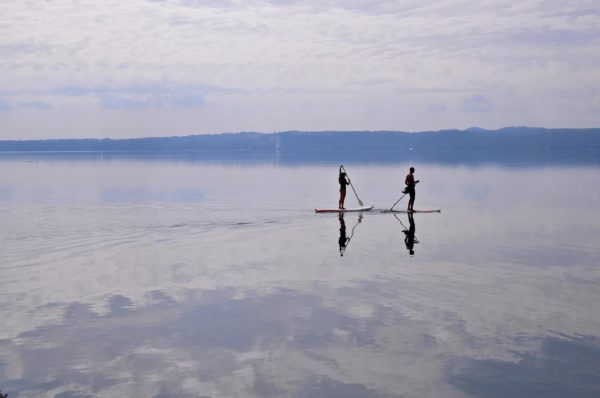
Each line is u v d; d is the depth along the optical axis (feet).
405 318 37.58
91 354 31.71
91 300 42.16
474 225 84.12
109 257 58.49
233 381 28.30
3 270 52.26
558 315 37.96
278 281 47.96
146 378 28.63
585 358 30.76
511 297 42.45
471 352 31.71
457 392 27.07
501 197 131.85
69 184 184.24
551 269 52.06
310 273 51.06
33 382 28.12
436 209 107.86
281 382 28.17
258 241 69.15
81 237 71.92
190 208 108.17
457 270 51.96
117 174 252.62
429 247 64.80
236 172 265.34
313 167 320.29
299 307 40.24
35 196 136.46
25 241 68.85
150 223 85.92
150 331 35.42
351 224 85.81
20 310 39.65
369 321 37.04
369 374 29.04
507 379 28.35
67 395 26.76
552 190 149.79
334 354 31.60
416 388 27.50
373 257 58.65
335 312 38.99
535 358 30.81
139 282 47.62
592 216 93.71
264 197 133.90
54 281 47.98
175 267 53.67
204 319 37.70
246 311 39.37
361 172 263.49
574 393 26.86
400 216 96.89
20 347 32.71
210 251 62.03
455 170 272.51
